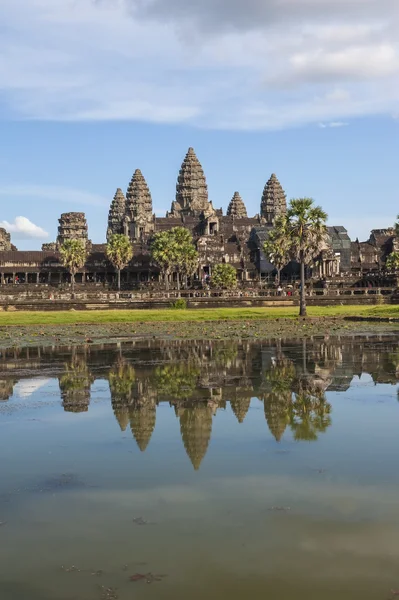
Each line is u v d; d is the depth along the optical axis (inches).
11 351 1812.3
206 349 1811.0
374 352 1662.2
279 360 1513.3
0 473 658.8
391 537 492.4
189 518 535.2
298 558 462.9
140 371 1355.8
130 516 542.0
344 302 4500.5
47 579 440.8
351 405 956.0
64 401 1026.7
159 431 817.5
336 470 649.0
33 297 4741.6
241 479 627.2
